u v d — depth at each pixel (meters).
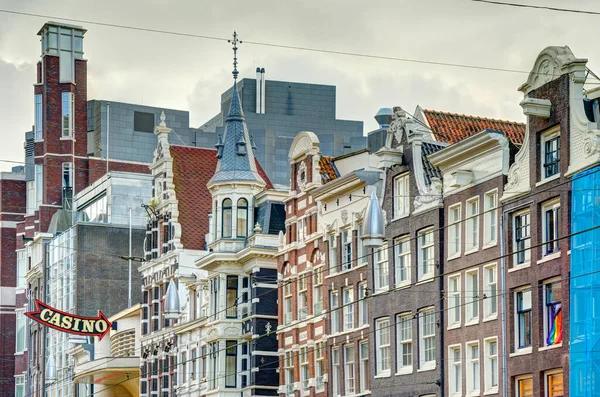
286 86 187.00
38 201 194.88
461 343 91.44
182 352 135.25
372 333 101.25
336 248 107.44
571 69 82.44
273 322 119.44
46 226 189.62
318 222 110.50
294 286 113.88
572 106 82.25
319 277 110.19
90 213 183.12
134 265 173.12
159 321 141.75
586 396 78.94
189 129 196.88
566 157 82.44
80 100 193.62
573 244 80.81
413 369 96.25
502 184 88.25
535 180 85.00
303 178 113.75
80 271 171.50
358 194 104.31
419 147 98.44
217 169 126.31
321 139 173.12
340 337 105.94
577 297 80.19
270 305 119.44
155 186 144.12
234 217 124.00
